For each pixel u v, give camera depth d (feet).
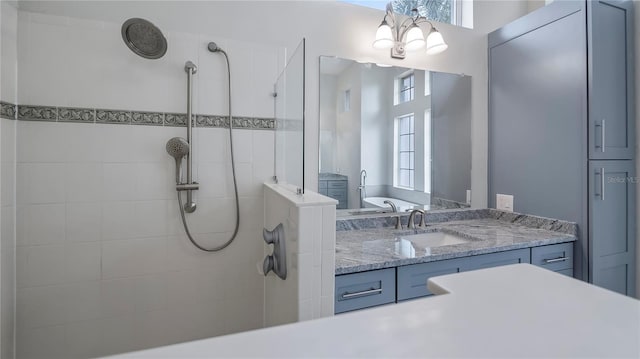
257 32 6.01
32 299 4.79
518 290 2.11
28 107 4.72
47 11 4.81
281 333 1.57
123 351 5.25
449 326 1.64
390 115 7.09
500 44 7.68
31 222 4.77
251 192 5.99
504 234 6.25
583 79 5.93
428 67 7.47
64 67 4.89
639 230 6.29
